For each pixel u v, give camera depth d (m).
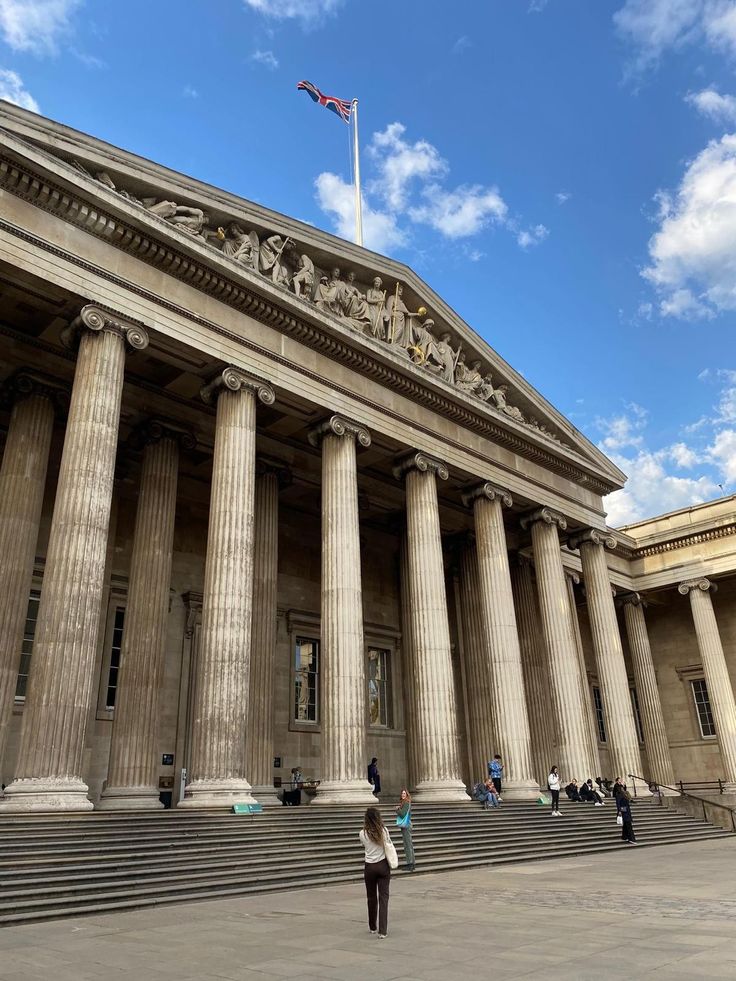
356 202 37.53
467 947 9.77
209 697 21.61
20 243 20.64
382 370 30.02
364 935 10.71
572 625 43.59
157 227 22.98
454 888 16.08
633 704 54.84
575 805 30.97
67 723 18.06
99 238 22.52
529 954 9.27
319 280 29.55
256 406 25.89
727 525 47.91
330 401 28.08
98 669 29.19
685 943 9.80
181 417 29.61
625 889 15.62
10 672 22.44
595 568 40.12
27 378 25.33
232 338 25.31
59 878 13.71
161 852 16.14
